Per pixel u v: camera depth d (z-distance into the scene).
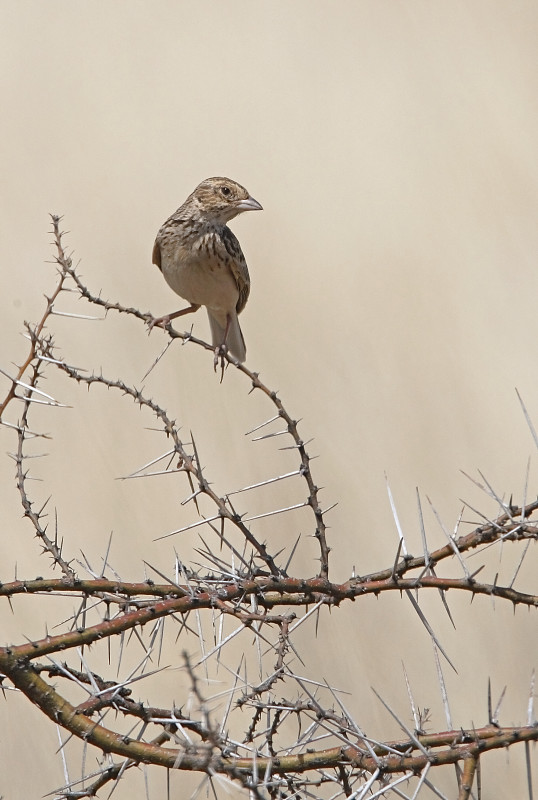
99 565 12.86
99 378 6.89
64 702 5.53
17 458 6.62
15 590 6.04
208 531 13.34
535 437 6.40
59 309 16.73
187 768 5.39
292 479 14.10
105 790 10.52
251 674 11.48
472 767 4.97
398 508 14.02
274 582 6.23
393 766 5.09
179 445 6.85
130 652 11.60
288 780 5.60
